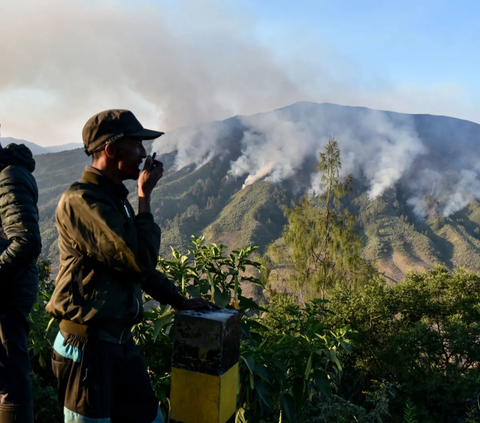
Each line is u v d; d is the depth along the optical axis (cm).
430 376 1005
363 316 1223
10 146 161
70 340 132
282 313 945
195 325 139
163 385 243
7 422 157
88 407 129
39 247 153
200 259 280
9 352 159
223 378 137
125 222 130
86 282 129
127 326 138
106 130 138
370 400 458
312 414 345
